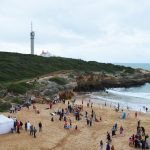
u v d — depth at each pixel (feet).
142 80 478.18
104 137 161.99
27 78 330.34
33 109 221.05
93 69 470.80
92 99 312.71
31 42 584.81
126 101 315.99
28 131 161.79
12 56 427.74
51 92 282.56
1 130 154.61
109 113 225.35
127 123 194.90
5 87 254.68
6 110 213.87
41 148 137.69
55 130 169.27
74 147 143.43
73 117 203.41
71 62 481.05
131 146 148.05
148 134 169.27
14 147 136.15
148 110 260.42
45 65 418.31
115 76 445.78
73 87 336.90
